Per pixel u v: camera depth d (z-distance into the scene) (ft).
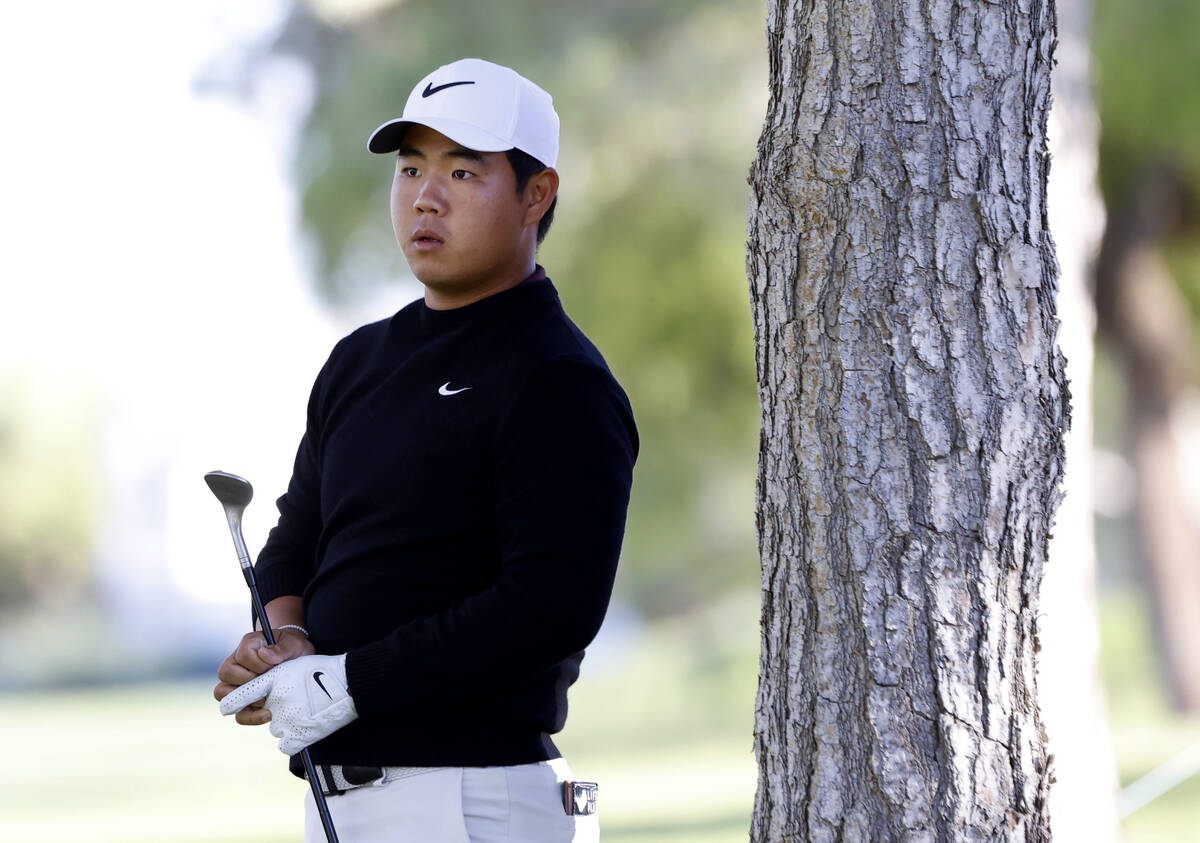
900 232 30.19
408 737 31.32
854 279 30.35
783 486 31.22
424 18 133.59
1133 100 142.41
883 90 30.35
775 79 31.86
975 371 29.96
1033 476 30.14
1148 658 216.95
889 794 29.84
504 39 132.05
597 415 31.91
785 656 31.22
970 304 30.04
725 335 144.87
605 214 138.21
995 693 29.84
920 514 29.94
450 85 34.09
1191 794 99.19
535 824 31.99
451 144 33.94
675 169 136.46
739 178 137.18
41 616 553.23
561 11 133.69
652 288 141.69
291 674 31.58
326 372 36.45
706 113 134.51
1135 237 178.70
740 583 311.68
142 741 248.11
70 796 163.53
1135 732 149.69
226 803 147.43
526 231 34.78
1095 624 60.18
